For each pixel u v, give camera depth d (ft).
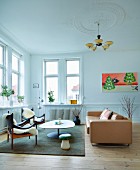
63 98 23.30
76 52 23.12
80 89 22.91
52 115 22.62
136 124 20.02
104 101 22.26
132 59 22.08
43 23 14.24
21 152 10.31
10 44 17.63
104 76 22.43
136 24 14.37
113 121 11.78
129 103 21.70
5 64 17.52
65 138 10.89
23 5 11.43
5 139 13.48
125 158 9.35
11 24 14.39
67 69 23.85
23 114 18.03
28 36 17.28
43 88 23.72
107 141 11.68
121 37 17.52
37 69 23.88
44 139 13.44
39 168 8.10
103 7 11.69
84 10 12.10
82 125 20.33
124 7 11.64
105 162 8.80
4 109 15.81
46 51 22.81
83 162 8.81
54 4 11.34
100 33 16.46
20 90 21.35
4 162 8.84
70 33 16.52
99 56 22.74
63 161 8.96
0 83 16.76
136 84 21.74
